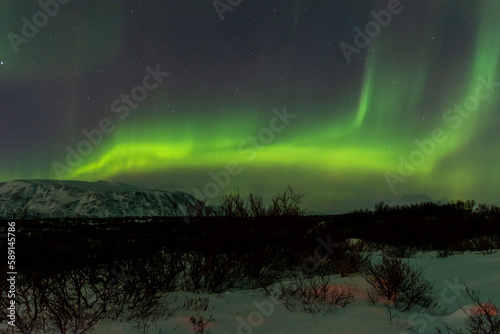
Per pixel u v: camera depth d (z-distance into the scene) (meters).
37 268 5.03
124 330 4.65
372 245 14.38
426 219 19.05
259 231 7.98
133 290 5.60
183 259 7.00
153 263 6.36
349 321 5.11
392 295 6.27
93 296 5.82
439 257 11.09
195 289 6.91
